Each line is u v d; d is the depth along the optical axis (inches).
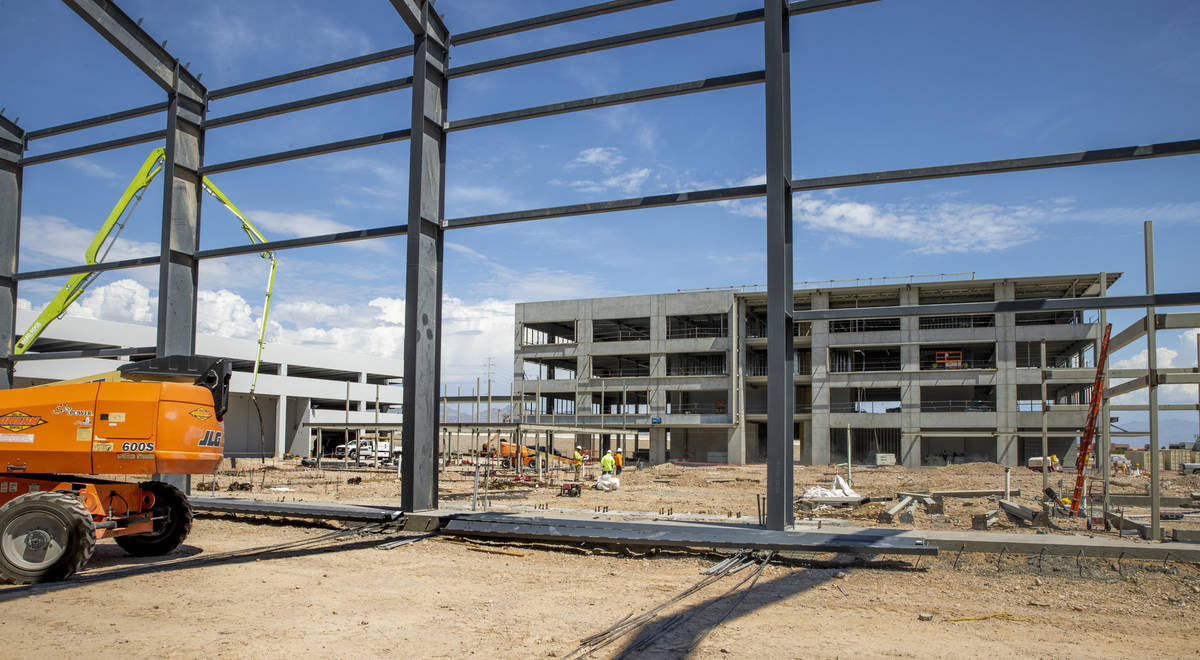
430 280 524.4
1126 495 657.0
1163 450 2070.6
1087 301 390.0
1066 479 1346.0
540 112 500.4
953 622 281.9
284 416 2568.9
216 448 419.2
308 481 1171.3
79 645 248.5
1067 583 342.6
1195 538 396.5
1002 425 2269.9
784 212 435.2
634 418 2652.6
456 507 603.8
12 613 291.0
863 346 2429.9
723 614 292.8
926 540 395.9
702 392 2780.5
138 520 410.0
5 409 391.5
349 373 2930.6
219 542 478.6
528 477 1305.4
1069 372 2215.8
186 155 613.3
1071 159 391.2
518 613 294.5
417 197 510.9
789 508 440.5
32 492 382.3
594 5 482.6
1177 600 312.0
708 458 2719.0
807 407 2596.0
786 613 294.4
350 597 320.8
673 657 237.0
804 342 2596.0
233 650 242.8
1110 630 272.1
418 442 510.9
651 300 2672.2
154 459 384.2
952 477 1503.4
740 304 2632.9
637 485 1259.2
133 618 283.6
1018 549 385.4
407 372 508.4
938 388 2500.0
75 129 673.0
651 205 470.6
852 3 428.8
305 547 450.0
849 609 301.1
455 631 267.4
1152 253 395.2
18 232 699.4
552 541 447.8
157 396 389.7
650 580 360.5
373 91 537.3
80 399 389.4
